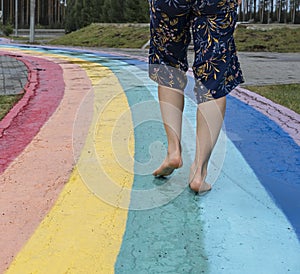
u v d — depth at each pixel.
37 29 37.53
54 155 2.78
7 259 1.64
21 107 4.20
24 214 1.98
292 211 2.00
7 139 3.15
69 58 9.84
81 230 1.85
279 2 29.14
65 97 4.74
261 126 3.43
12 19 40.28
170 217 1.95
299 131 3.28
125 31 19.56
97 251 1.69
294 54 13.35
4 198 2.15
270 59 10.93
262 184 2.29
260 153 2.77
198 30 2.05
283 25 18.83
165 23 2.07
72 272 1.56
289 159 2.67
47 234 1.81
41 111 4.05
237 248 1.71
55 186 2.29
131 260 1.63
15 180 2.38
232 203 2.08
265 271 1.56
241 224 1.88
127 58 9.93
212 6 1.97
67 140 3.10
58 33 33.78
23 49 13.27
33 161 2.67
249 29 17.86
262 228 1.85
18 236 1.80
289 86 5.70
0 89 5.34
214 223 1.90
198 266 1.59
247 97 4.69
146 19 22.41
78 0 27.11
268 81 6.34
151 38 2.19
